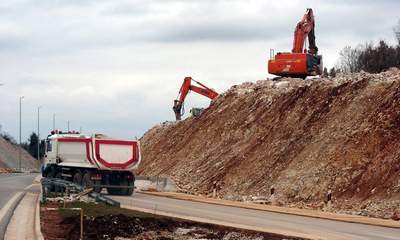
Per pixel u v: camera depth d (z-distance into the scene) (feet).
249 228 69.00
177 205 97.91
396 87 110.22
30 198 105.09
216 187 124.88
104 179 119.34
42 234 64.54
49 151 132.67
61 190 111.75
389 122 103.91
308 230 68.95
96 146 118.21
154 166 175.32
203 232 68.33
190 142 165.07
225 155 138.10
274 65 152.97
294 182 107.14
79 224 69.77
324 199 98.89
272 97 144.97
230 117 155.22
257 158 125.18
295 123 125.90
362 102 114.32
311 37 156.87
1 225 70.85
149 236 66.64
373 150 101.50
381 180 93.97
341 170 102.01
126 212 79.77
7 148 346.95
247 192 115.65
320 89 128.88
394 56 187.73
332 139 110.73
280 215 85.66
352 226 74.23
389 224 76.48
